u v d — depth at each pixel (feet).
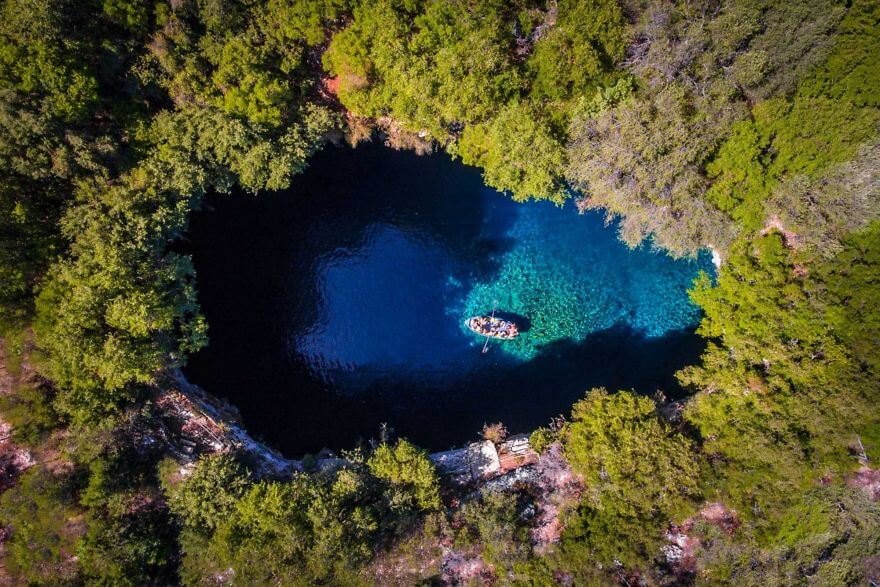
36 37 95.45
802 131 102.89
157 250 110.22
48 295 100.68
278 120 112.47
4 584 102.32
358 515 104.12
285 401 130.52
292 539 102.01
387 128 126.82
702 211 111.65
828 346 104.47
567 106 110.32
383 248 135.64
